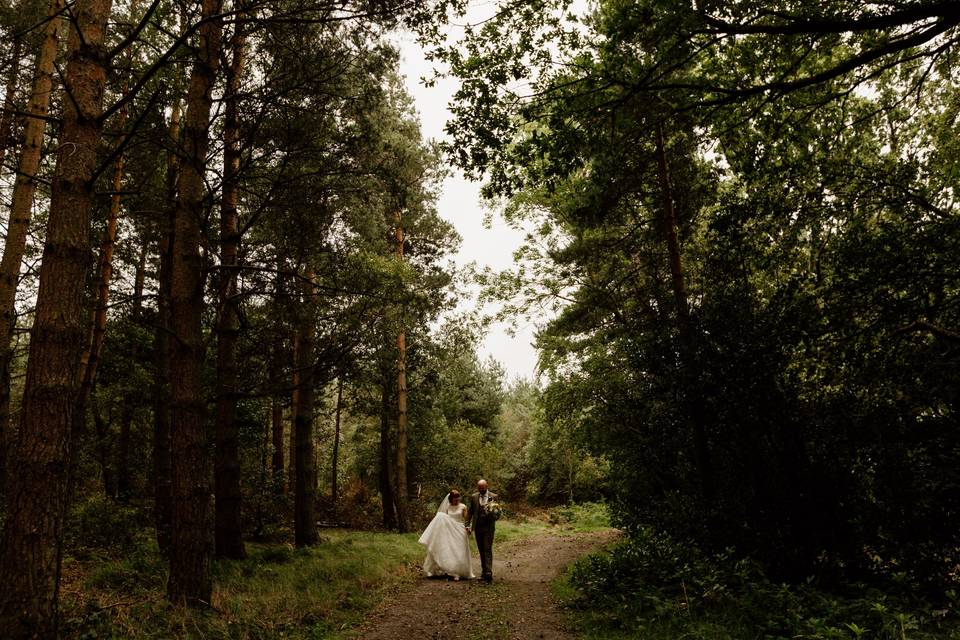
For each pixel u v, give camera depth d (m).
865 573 6.22
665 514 8.00
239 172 7.88
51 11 8.14
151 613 5.19
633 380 11.06
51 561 3.84
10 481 3.87
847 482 6.44
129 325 12.97
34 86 7.89
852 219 8.09
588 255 13.66
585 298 14.28
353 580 8.16
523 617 6.32
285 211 9.35
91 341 10.61
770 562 6.50
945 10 4.71
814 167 8.30
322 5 5.72
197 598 5.76
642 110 7.02
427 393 20.12
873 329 7.41
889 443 6.42
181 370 6.33
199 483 6.15
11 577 3.68
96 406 14.92
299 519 11.40
